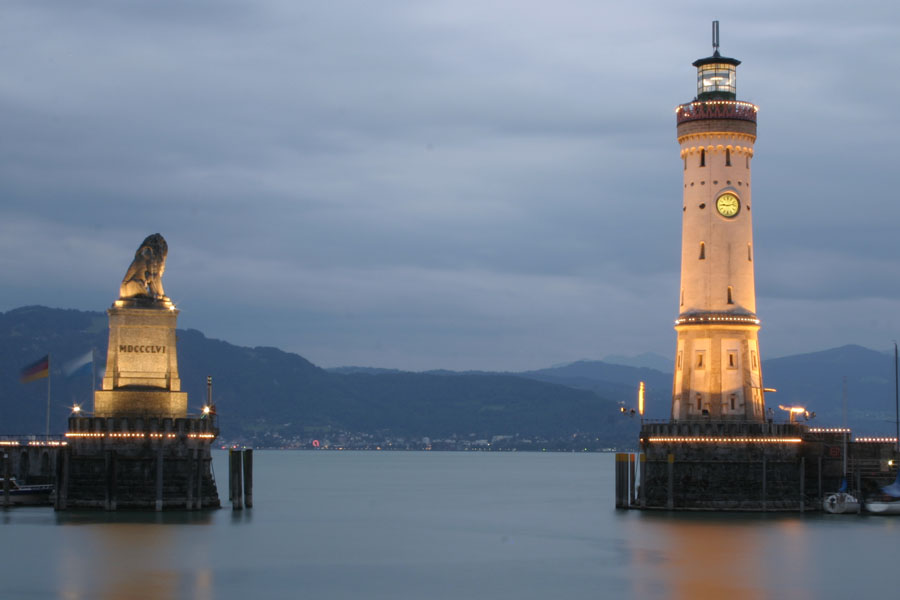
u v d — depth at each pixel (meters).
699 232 143.88
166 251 137.25
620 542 121.25
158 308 134.25
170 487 133.12
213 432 137.88
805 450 143.00
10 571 102.94
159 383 134.12
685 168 146.00
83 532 121.50
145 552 112.69
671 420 144.75
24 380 150.12
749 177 145.12
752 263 144.75
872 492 141.25
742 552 114.50
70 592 95.69
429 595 96.00
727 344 142.00
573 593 96.81
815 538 121.94
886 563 108.38
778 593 96.69
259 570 106.75
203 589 97.88
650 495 142.50
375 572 106.75
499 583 101.12
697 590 97.69
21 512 136.50
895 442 152.75
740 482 138.88
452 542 128.62
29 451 150.62
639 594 96.31
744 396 141.50
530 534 135.38
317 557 115.25
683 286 145.38
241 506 143.88
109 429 131.62
